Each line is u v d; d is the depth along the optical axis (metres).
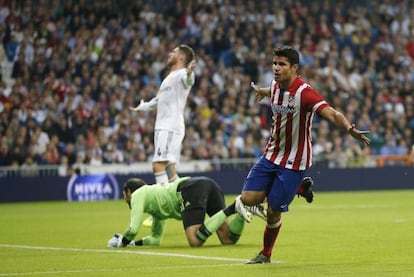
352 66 98.94
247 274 25.31
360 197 78.81
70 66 86.06
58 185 78.94
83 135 81.06
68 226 48.19
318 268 26.73
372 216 53.59
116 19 91.38
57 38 87.56
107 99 84.12
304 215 55.09
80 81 85.00
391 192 87.88
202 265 27.77
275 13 99.81
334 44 99.81
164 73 89.69
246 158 85.75
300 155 27.17
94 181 80.19
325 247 33.97
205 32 94.69
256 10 99.50
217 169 83.94
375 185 91.19
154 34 92.50
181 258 29.94
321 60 97.88
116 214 59.28
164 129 41.88
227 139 86.12
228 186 83.62
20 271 26.86
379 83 97.25
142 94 85.00
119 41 89.88
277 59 26.89
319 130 89.56
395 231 41.75
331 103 94.44
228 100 89.00
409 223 47.19
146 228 46.22
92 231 44.50
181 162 81.88
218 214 33.66
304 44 98.44
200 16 95.88
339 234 40.22
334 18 102.38
